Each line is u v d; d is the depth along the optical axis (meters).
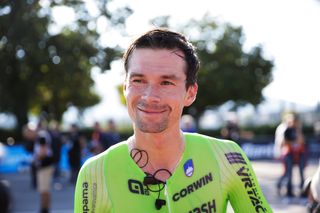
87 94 32.28
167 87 1.44
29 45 23.20
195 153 1.57
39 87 26.53
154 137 1.50
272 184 11.73
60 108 29.92
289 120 9.52
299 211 8.08
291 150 9.38
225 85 32.50
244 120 33.91
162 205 1.49
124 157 1.55
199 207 1.53
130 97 1.46
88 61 25.00
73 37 24.52
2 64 24.06
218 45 33.16
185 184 1.53
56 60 24.30
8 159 16.48
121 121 31.61
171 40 1.45
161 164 1.54
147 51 1.44
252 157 19.81
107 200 1.52
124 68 1.52
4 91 24.58
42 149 7.36
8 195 1.85
